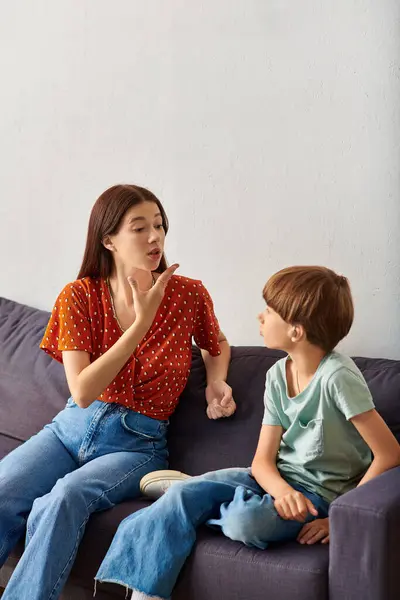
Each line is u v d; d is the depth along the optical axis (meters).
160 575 1.75
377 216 2.34
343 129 2.38
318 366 1.90
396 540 1.56
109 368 2.07
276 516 1.76
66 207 2.97
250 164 2.56
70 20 2.90
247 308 2.62
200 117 2.65
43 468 2.12
